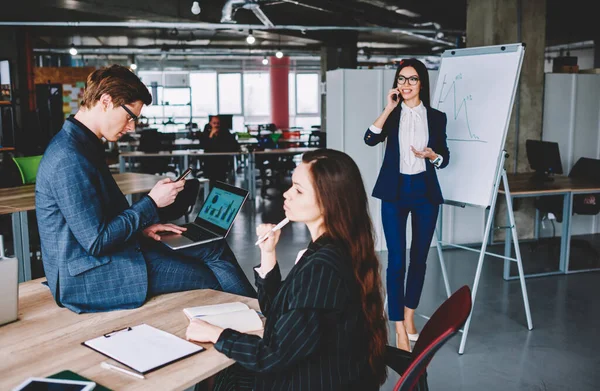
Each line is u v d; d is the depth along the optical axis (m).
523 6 6.49
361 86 6.28
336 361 1.55
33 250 4.59
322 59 16.80
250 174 9.62
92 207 1.97
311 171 1.60
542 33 6.58
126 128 2.12
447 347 3.69
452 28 13.96
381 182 3.59
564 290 4.88
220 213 2.59
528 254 6.14
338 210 1.58
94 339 1.67
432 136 3.56
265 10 13.00
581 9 12.31
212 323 1.74
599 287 4.97
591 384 3.17
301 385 1.54
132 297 2.04
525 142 6.69
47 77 15.33
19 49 13.33
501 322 4.13
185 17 11.30
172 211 2.65
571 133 6.94
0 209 3.97
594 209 5.71
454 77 4.23
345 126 6.29
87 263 1.99
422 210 3.59
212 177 9.40
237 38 18.09
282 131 19.31
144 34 16.42
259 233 1.82
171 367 1.50
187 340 1.66
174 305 2.03
